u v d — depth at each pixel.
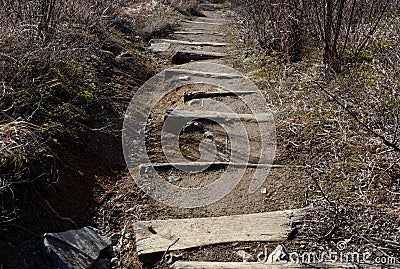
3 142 2.40
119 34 5.56
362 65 3.95
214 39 6.35
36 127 2.74
